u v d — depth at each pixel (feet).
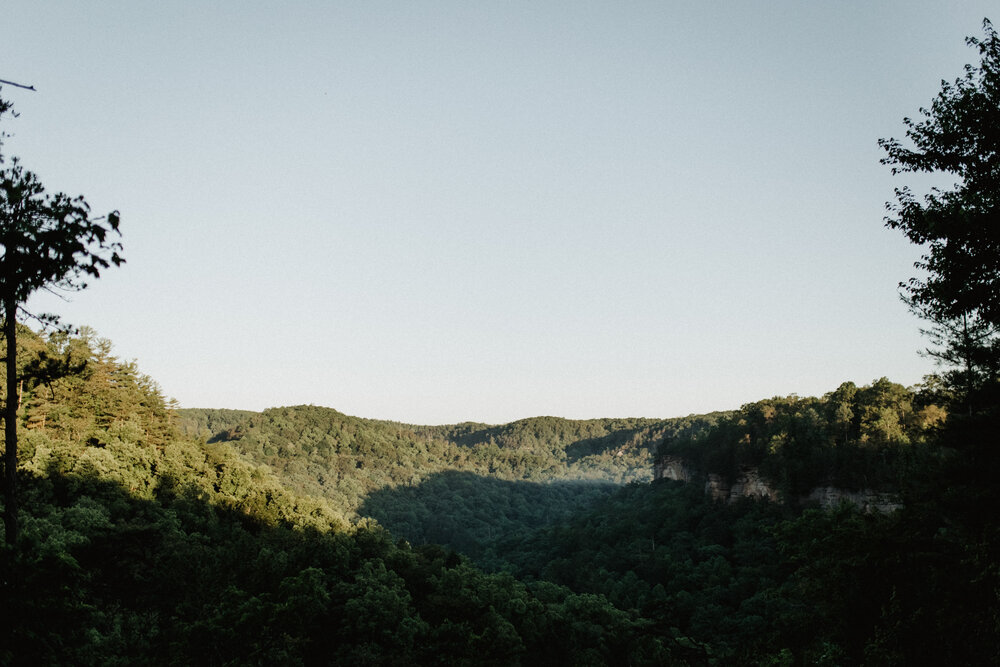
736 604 258.57
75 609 55.83
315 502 304.71
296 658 132.57
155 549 147.74
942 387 88.22
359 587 193.57
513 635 199.31
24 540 54.19
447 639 182.70
